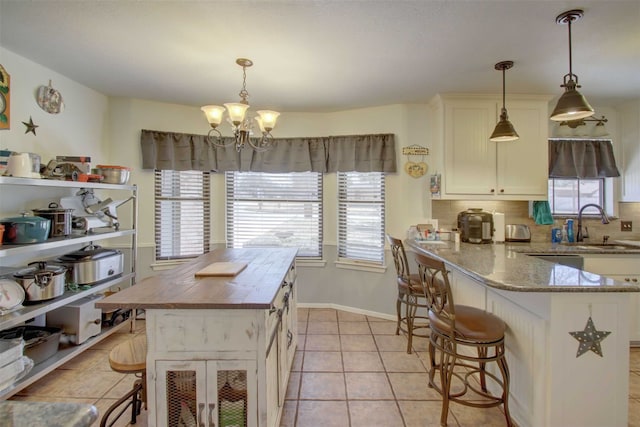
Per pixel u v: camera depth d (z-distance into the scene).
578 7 1.82
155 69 2.69
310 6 1.83
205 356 1.50
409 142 3.52
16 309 2.08
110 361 1.64
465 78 2.82
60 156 2.71
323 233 3.94
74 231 2.77
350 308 3.84
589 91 3.14
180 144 3.59
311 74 2.76
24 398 2.16
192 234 3.78
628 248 3.07
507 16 1.92
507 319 2.00
